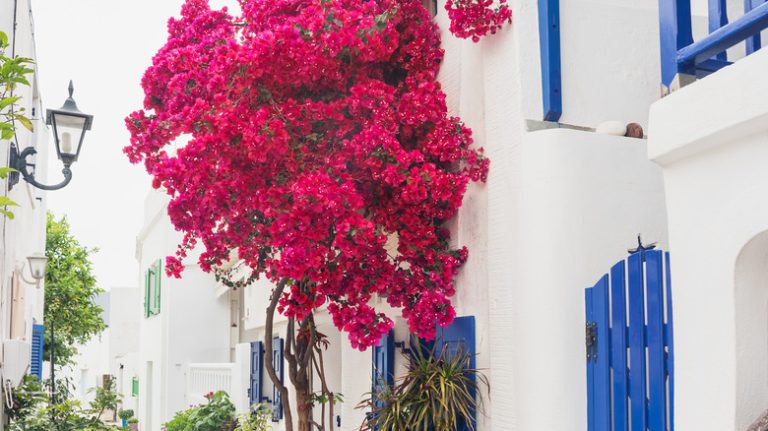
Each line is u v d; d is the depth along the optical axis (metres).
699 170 3.02
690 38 3.25
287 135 4.69
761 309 2.88
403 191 4.96
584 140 4.53
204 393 15.41
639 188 4.59
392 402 5.20
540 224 4.46
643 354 3.85
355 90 5.02
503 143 4.90
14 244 9.53
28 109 10.41
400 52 5.76
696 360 3.02
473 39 5.01
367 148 4.95
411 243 5.24
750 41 3.51
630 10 5.08
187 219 5.54
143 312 22.80
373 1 5.25
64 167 6.67
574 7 4.93
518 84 4.76
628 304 3.99
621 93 4.98
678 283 3.13
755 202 2.75
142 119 5.49
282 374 11.31
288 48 4.74
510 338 4.73
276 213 4.86
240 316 17.98
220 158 4.88
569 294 4.38
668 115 3.10
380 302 7.17
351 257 5.02
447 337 5.60
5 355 7.32
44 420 9.27
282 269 4.70
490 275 4.98
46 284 21.53
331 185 4.65
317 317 9.95
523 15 4.82
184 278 17.58
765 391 2.86
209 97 5.04
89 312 22.56
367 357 7.45
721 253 2.90
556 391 4.30
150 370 21.95
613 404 4.07
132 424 22.58
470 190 5.30
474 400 5.09
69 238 22.45
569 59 4.87
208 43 5.43
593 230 4.46
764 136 2.71
